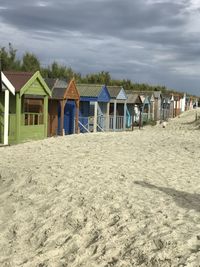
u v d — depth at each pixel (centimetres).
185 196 977
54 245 792
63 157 1644
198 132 3011
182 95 7325
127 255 670
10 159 1638
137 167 1386
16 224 930
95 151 1827
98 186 1094
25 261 753
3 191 1223
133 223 790
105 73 5916
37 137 2370
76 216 891
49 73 4484
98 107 3438
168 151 1852
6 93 2044
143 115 4453
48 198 1062
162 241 675
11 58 3884
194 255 612
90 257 703
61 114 2698
